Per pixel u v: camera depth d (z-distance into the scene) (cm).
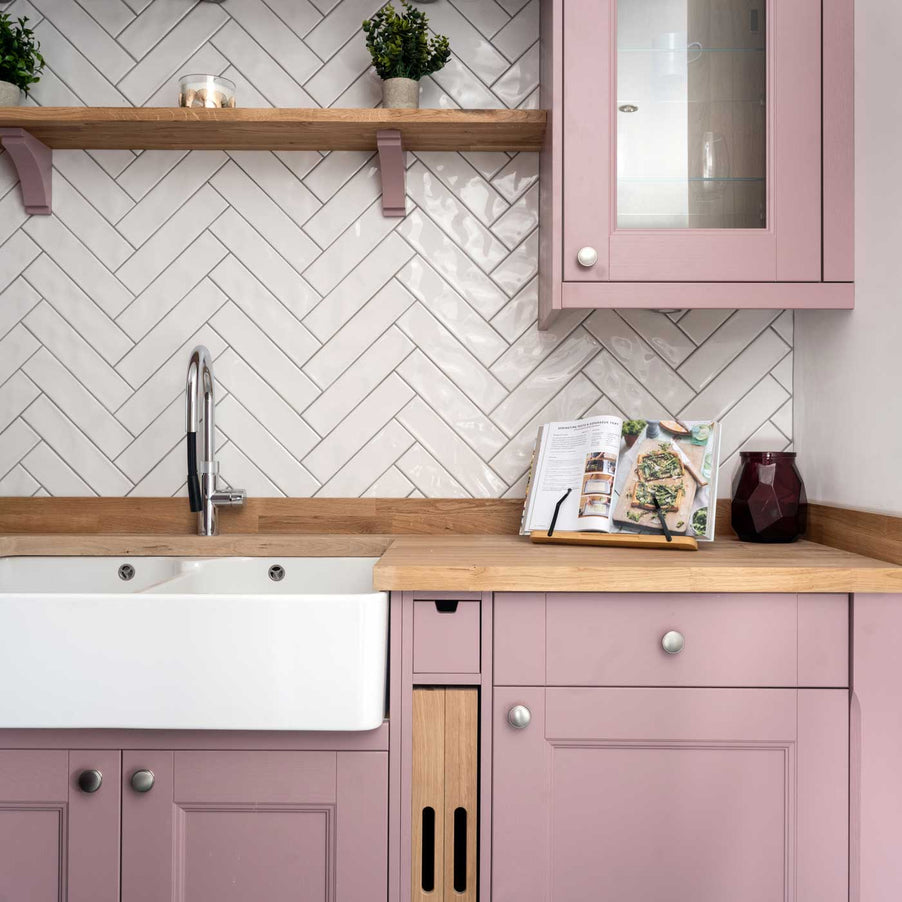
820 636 122
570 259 145
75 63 175
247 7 175
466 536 170
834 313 154
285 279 176
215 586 162
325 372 176
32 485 176
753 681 122
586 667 123
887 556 128
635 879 122
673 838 122
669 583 121
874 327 138
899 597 122
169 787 120
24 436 176
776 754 123
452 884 122
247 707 115
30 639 116
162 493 176
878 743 121
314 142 170
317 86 175
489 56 175
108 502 175
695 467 149
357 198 176
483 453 176
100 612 115
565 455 161
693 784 123
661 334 175
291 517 175
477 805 123
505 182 176
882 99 133
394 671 123
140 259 176
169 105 175
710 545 152
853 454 146
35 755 120
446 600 123
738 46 147
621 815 123
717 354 175
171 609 115
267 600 115
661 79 147
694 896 122
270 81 175
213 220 176
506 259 176
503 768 122
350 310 176
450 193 176
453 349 176
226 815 121
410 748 122
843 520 145
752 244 144
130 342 176
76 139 169
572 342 176
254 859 121
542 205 170
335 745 121
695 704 122
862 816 121
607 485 153
